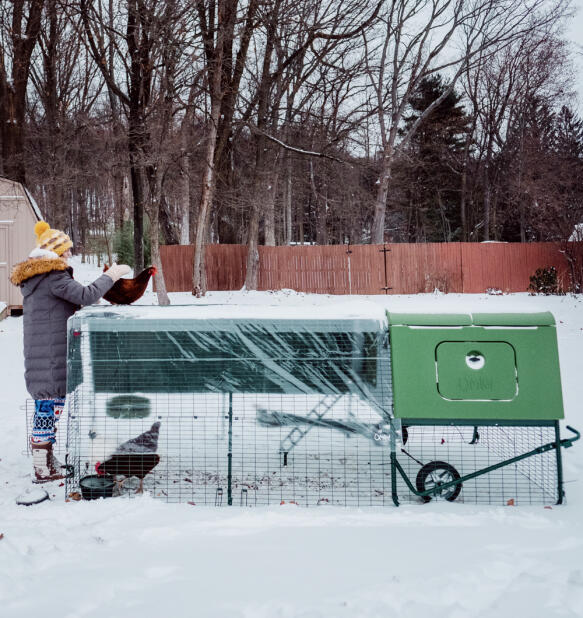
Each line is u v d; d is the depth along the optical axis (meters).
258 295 20.70
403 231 54.53
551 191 30.83
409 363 3.60
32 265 3.94
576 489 3.86
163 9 15.38
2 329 12.76
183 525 3.04
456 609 2.11
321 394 3.78
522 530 3.03
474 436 4.85
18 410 6.40
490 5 27.48
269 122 23.61
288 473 4.10
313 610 2.08
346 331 3.74
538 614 2.09
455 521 3.16
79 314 3.77
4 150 16.95
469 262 23.08
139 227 17.55
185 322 3.74
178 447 3.87
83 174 22.59
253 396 3.91
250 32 19.56
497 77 39.03
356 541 2.84
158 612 2.08
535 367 3.58
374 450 4.38
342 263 23.28
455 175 45.78
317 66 24.59
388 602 2.15
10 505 3.49
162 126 16.86
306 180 32.00
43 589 2.26
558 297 19.94
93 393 3.77
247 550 2.71
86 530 2.96
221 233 25.98
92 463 3.79
